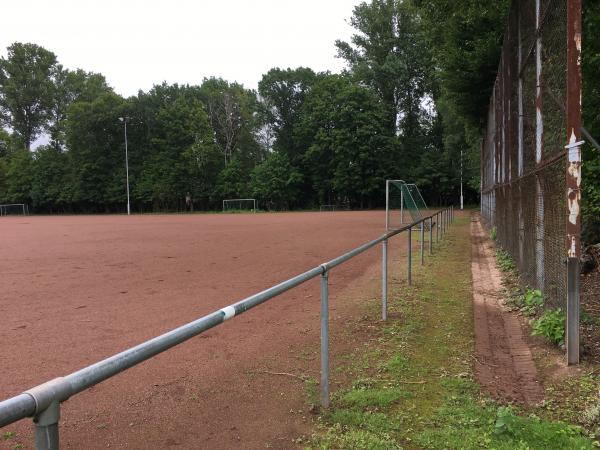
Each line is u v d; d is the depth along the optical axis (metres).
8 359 4.91
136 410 3.69
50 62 82.00
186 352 5.04
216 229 24.89
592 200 8.09
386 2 58.00
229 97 68.50
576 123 4.15
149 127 64.94
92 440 3.23
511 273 8.55
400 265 10.48
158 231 24.30
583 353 4.31
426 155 57.66
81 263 12.33
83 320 6.46
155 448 3.12
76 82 82.25
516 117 8.21
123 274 10.38
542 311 5.62
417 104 60.56
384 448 3.00
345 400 3.70
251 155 71.00
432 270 9.59
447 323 5.77
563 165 4.54
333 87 58.41
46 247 16.83
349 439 3.12
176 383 4.20
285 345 5.16
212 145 63.59
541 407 3.49
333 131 56.19
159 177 64.00
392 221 28.86
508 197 9.78
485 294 7.29
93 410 3.70
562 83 4.56
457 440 3.04
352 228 23.44
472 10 15.70
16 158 72.69
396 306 6.62
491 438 3.04
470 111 23.30
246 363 4.65
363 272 9.81
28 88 79.50
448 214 22.17
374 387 3.94
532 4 6.20
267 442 3.16
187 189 63.59
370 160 55.06
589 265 8.00
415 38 56.75
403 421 3.36
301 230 22.75
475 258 11.18
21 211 71.94
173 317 6.52
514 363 4.46
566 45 4.31
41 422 1.50
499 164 12.10
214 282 9.13
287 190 61.56
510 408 3.41
